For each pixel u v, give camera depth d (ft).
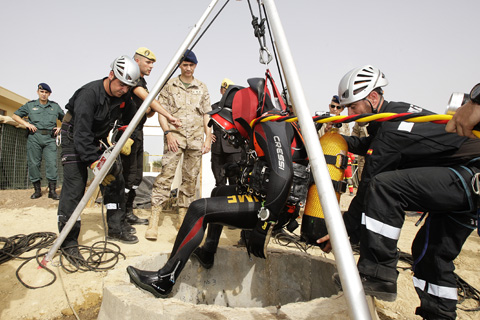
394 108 7.00
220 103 7.90
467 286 10.41
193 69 14.74
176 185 16.05
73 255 10.83
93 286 9.62
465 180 5.76
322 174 3.17
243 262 9.29
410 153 6.48
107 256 11.73
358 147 8.56
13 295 8.93
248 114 7.25
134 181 15.65
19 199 22.06
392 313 8.93
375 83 7.25
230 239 15.10
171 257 7.30
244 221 7.22
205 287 9.28
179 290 8.94
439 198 5.83
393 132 6.63
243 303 9.23
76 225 11.24
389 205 5.95
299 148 7.22
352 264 2.91
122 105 11.95
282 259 9.04
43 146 22.08
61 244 10.73
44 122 21.81
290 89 3.47
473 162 6.04
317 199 6.99
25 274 9.82
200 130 14.99
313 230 6.93
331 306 5.70
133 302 5.74
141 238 13.87
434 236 6.67
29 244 12.13
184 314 5.28
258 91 7.12
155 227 13.92
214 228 8.88
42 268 10.04
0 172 26.00
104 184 11.21
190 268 9.12
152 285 6.93
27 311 8.42
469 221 6.36
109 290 6.26
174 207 21.50
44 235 12.69
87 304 8.93
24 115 21.84
